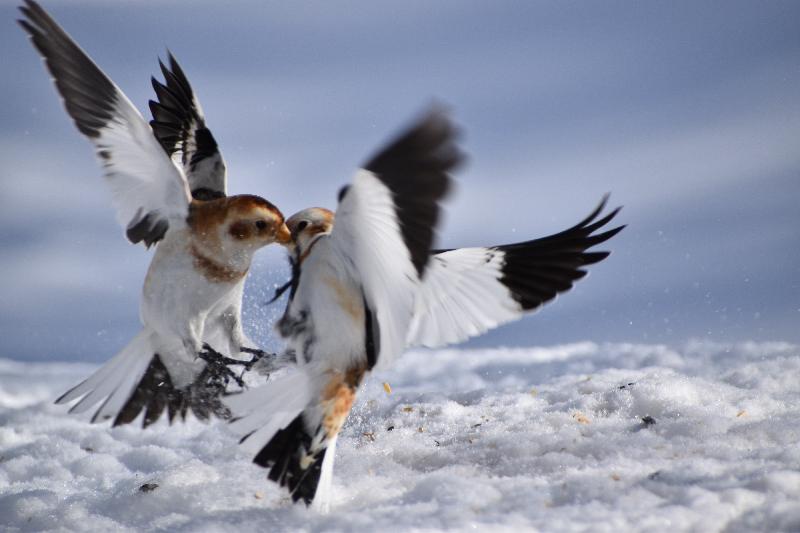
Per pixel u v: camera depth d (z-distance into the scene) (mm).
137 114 8195
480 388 12430
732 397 10047
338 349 7512
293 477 7543
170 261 8516
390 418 10516
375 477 8406
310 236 8086
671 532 6469
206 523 7355
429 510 7133
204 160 9406
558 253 8734
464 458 8828
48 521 7926
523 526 6637
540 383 12133
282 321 7715
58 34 8508
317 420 7582
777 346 14008
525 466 8320
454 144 5945
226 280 8602
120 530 7609
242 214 8312
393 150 6062
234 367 9141
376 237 6852
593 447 8555
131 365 8852
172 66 9547
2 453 10562
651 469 7715
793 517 6449
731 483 7117
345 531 6902
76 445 10789
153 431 11406
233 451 10078
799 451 7754
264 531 7164
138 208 8578
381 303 7285
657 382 10336
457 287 8531
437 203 5992
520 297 8602
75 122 8508
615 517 6656
